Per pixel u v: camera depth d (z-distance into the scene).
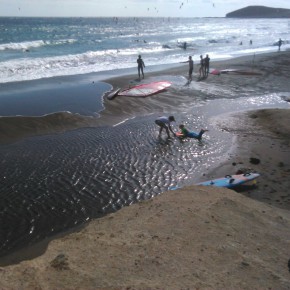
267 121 16.56
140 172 11.66
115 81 24.14
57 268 5.09
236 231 6.51
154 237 6.10
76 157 12.74
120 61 34.72
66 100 19.31
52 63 31.20
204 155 12.97
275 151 13.14
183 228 6.46
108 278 4.88
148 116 17.69
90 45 49.06
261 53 41.72
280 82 25.00
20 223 8.77
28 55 36.28
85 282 4.78
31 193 10.20
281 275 5.27
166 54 41.31
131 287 4.67
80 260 5.36
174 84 23.73
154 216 7.00
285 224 7.12
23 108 17.53
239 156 12.77
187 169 11.88
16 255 7.59
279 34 82.69
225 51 45.56
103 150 13.42
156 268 5.18
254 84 24.36
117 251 5.64
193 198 8.09
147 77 25.86
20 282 4.75
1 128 14.75
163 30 99.06
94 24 129.75
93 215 9.23
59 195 10.13
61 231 8.53
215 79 25.69
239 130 15.56
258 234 6.51
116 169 11.87
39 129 15.23
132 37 66.94
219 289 4.79
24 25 105.69
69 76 25.89
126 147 13.74
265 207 7.98
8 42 49.81
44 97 19.70
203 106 19.34
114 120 16.92
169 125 14.78
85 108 18.14
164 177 11.34
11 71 26.95
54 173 11.48
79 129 15.64
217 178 11.14
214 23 168.38
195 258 5.50
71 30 87.69
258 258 5.68
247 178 10.46
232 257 5.62
